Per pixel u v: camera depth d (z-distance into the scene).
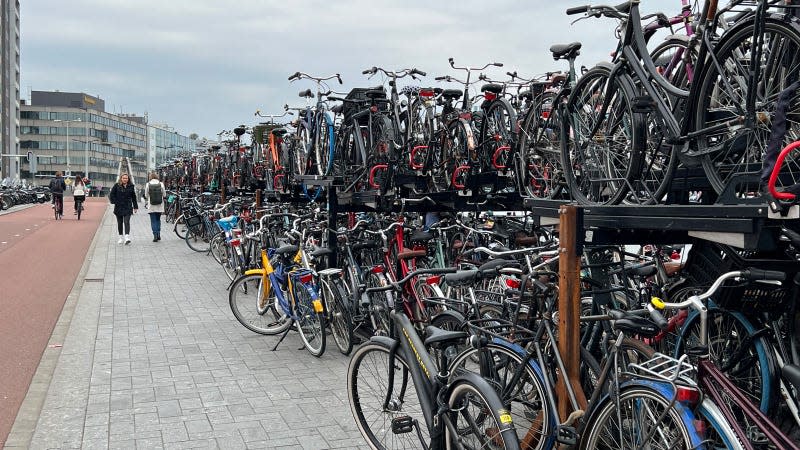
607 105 4.53
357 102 9.05
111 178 130.38
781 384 3.54
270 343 7.36
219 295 10.27
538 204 5.42
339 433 4.74
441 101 8.36
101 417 5.02
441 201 8.11
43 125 120.56
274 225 10.35
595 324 4.30
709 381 2.85
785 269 3.54
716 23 3.65
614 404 3.10
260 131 14.37
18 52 106.94
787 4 3.29
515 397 3.87
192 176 27.11
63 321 8.32
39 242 18.58
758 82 3.32
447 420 3.54
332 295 6.89
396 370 4.02
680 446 2.81
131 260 14.52
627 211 3.85
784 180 3.38
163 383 5.87
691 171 4.57
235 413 5.13
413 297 5.55
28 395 5.48
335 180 8.92
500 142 7.51
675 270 4.57
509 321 4.26
